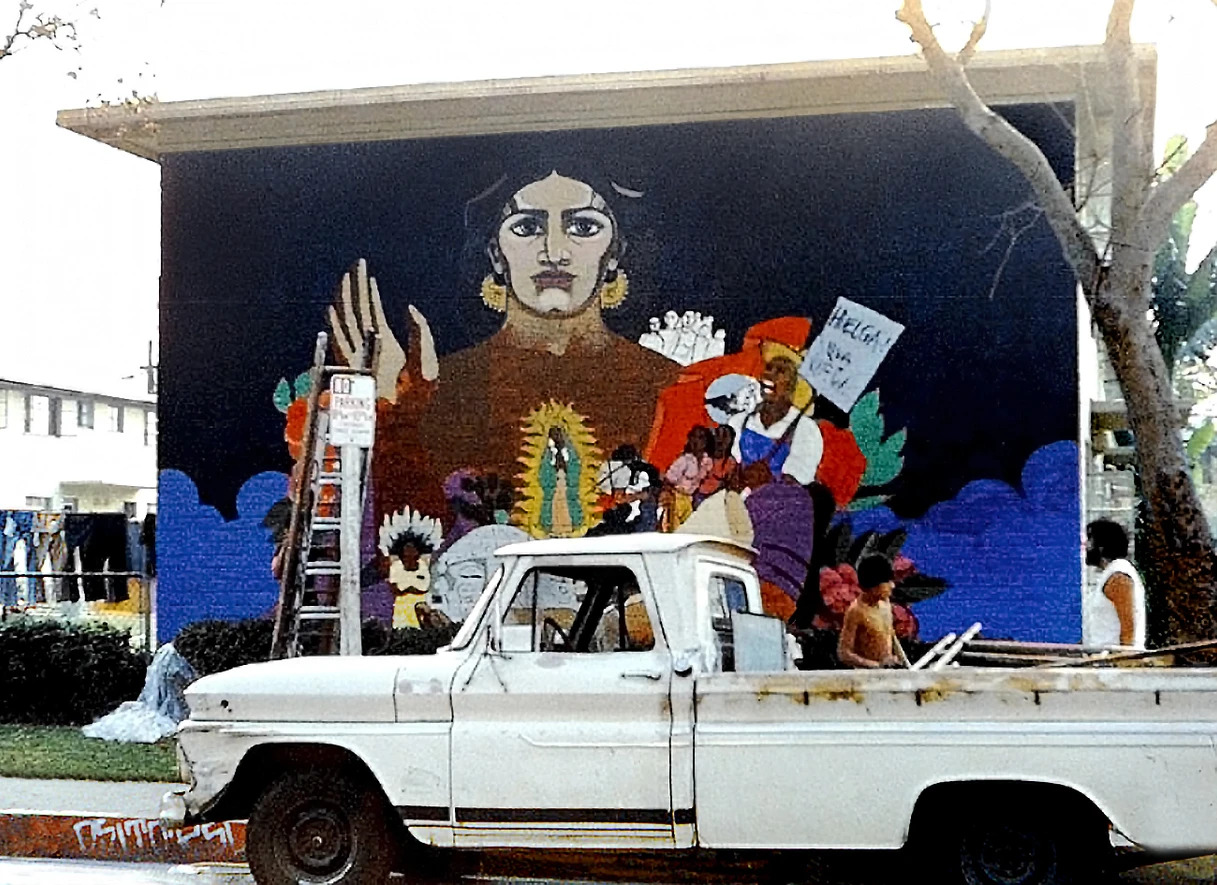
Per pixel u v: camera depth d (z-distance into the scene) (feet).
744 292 46.14
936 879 25.46
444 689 26.08
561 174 47.37
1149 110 43.98
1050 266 44.21
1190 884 28.60
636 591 26.20
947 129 44.88
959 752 23.94
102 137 49.80
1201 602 30.78
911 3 32.99
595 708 25.48
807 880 26.58
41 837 33.65
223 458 49.08
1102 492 53.26
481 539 47.42
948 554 44.47
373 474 48.08
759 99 45.52
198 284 49.47
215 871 31.63
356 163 48.60
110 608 79.05
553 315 47.34
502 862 28.22
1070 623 43.62
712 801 24.80
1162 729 23.39
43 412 150.61
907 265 45.11
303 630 45.91
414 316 48.19
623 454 46.78
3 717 48.91
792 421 45.65
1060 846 24.12
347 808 26.73
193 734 27.14
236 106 47.50
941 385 44.78
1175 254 52.65
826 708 24.59
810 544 45.29
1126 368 31.37
